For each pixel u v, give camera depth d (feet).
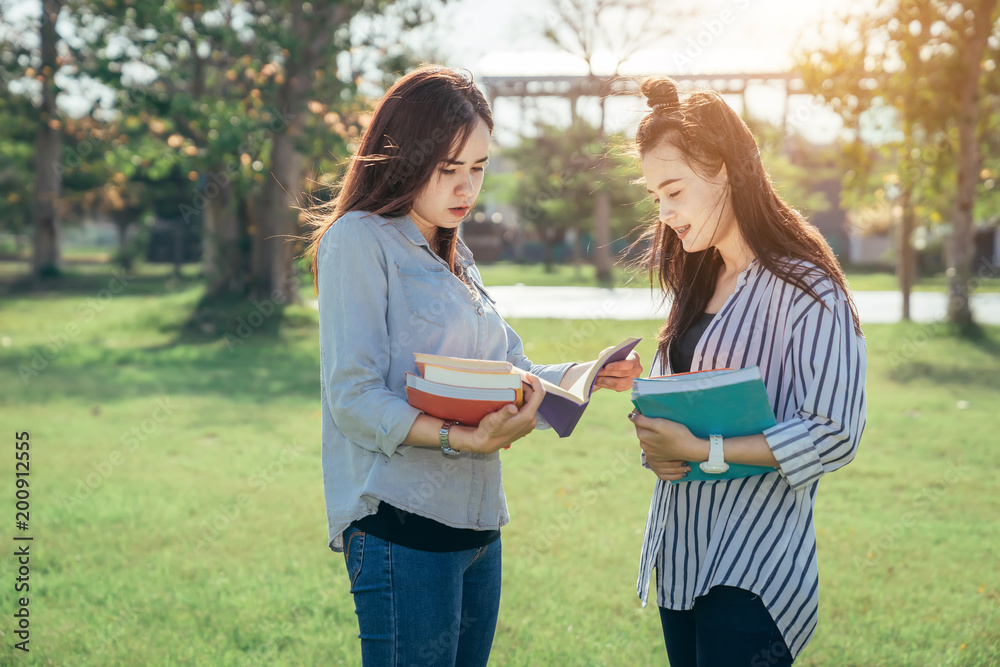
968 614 11.18
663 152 5.98
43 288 75.15
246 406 25.59
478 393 5.22
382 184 5.90
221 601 11.57
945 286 86.28
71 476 18.03
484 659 6.38
